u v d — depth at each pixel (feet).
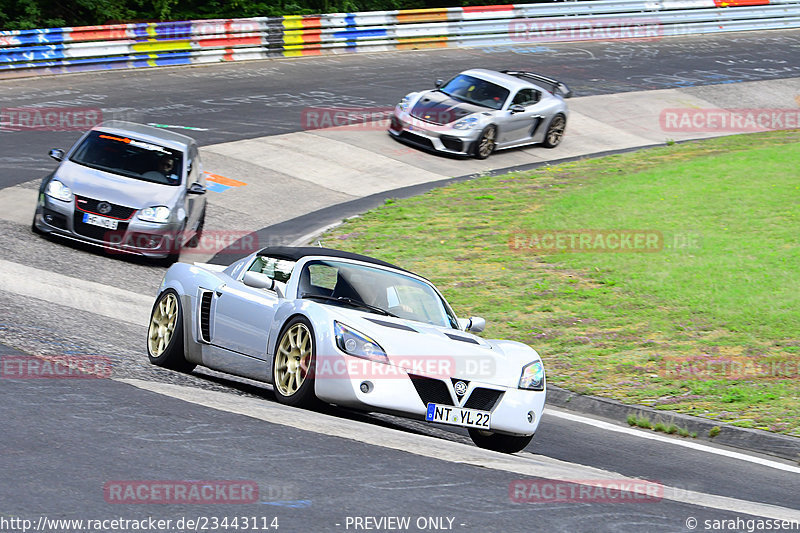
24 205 187.62
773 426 105.70
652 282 166.91
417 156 274.57
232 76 341.41
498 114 279.08
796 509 78.54
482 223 212.02
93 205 164.25
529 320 150.92
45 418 68.80
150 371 97.45
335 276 97.76
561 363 131.23
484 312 155.63
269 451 67.10
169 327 106.32
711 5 498.28
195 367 110.73
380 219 216.54
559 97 304.30
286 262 99.81
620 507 64.54
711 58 439.22
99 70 330.34
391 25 411.95
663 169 252.01
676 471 89.71
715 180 234.79
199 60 356.59
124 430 68.03
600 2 465.47
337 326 85.51
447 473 67.77
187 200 173.78
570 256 185.16
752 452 102.06
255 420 76.54
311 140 273.33
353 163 261.03
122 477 57.98
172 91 310.86
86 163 173.99
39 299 128.36
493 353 90.27
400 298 98.22
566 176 255.70
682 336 141.49
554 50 437.17
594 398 117.29
